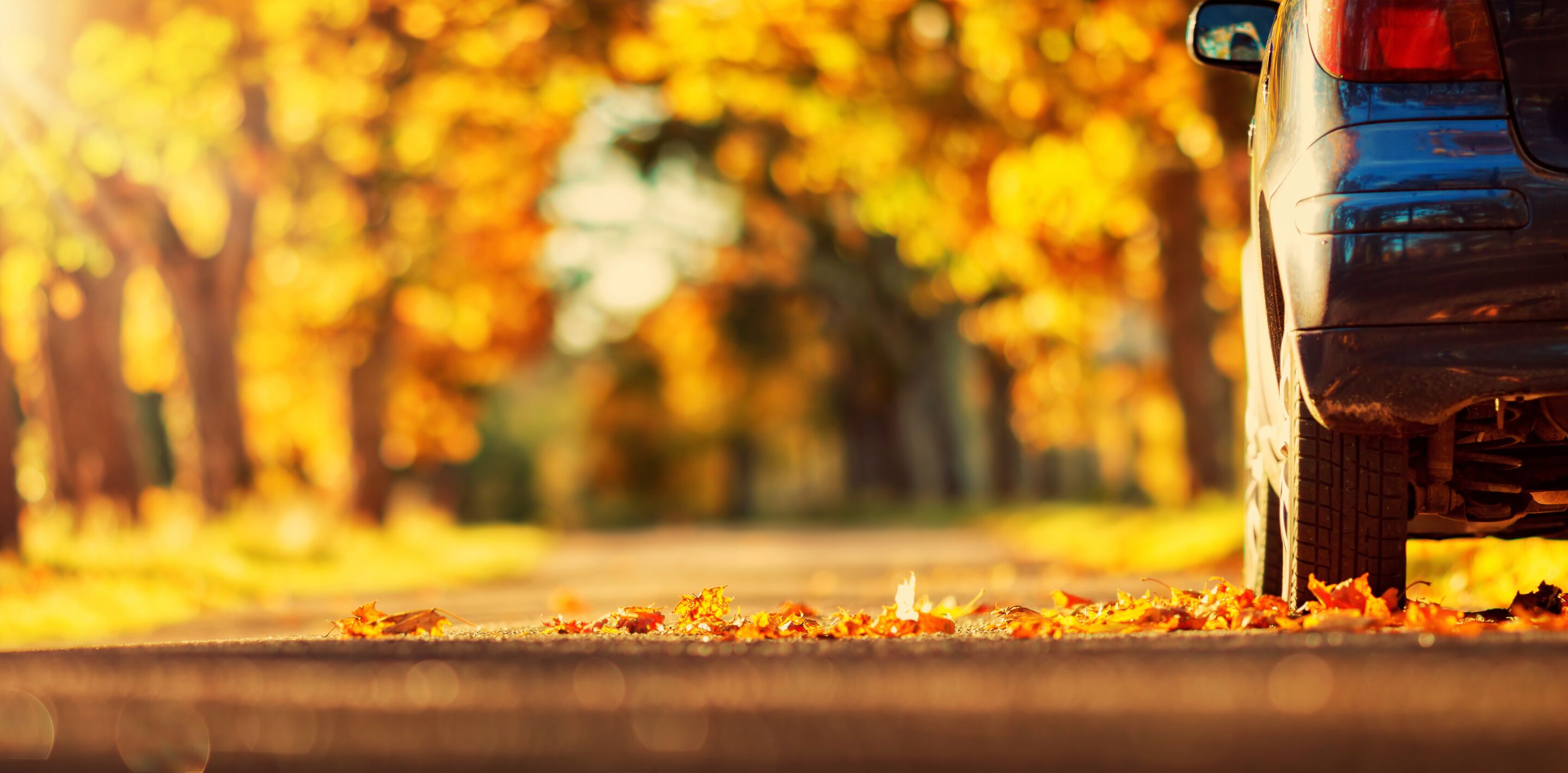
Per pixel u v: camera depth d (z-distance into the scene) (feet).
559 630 18.62
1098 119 43.45
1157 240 57.26
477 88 63.21
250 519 66.54
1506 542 25.70
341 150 69.15
